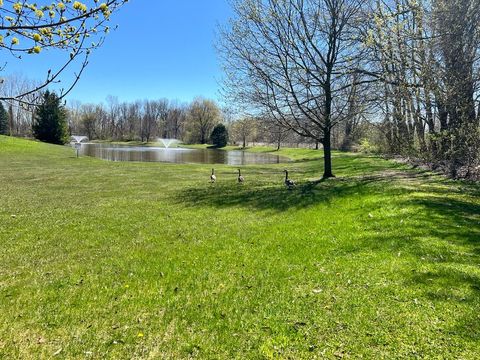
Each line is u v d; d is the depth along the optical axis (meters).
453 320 4.64
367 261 6.84
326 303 5.30
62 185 19.08
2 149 42.16
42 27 3.46
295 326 4.70
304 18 18.36
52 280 6.38
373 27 16.23
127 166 31.00
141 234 9.38
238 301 5.45
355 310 5.04
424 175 18.58
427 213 9.59
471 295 5.24
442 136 16.52
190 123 106.06
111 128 129.75
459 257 6.64
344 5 17.92
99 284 6.18
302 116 19.66
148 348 4.32
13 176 23.09
